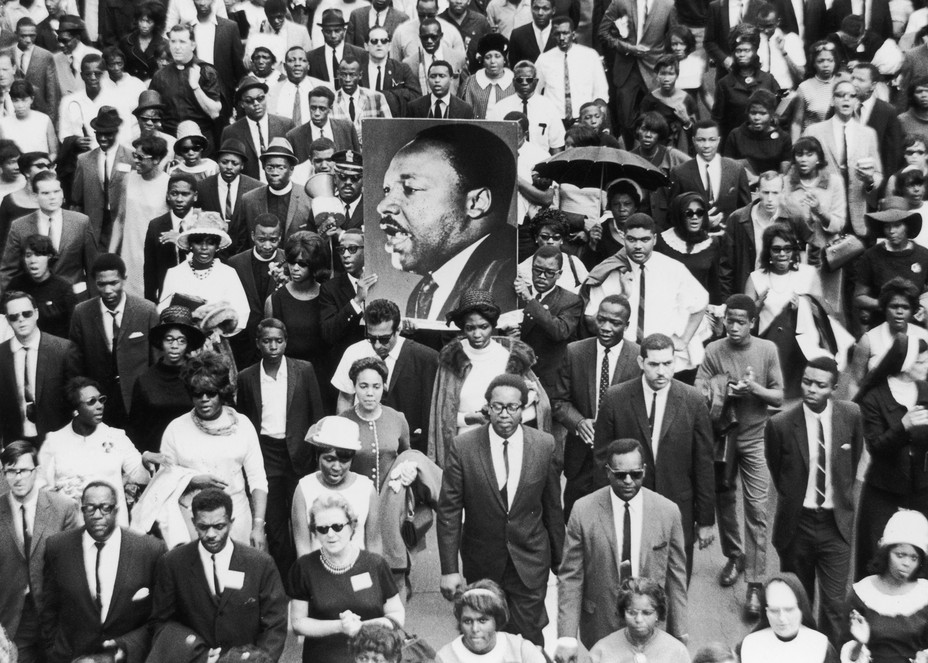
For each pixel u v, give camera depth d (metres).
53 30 18.86
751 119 16.09
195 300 13.12
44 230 14.41
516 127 12.85
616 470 9.81
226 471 11.16
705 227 14.05
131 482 11.40
